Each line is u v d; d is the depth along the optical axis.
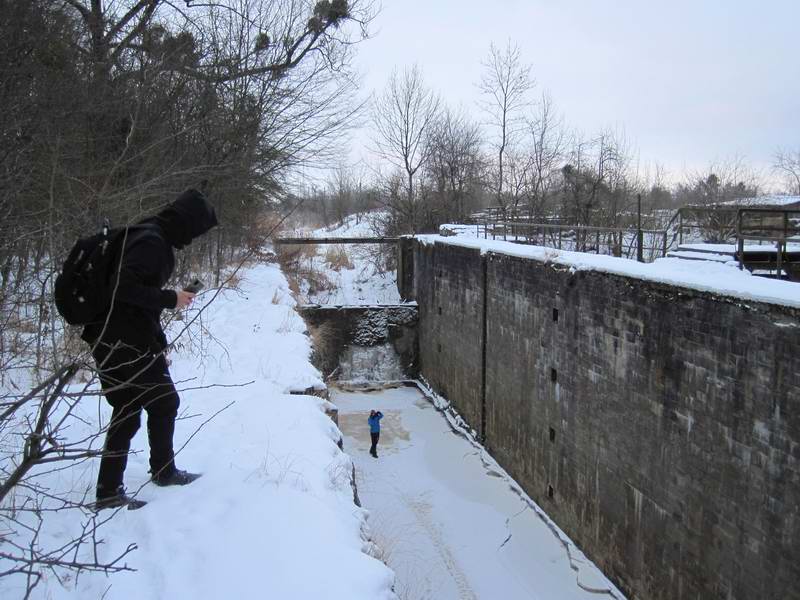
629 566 11.24
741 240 10.30
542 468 14.89
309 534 4.23
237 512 4.38
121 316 4.04
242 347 12.24
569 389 13.38
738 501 8.55
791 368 7.59
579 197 29.00
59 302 3.96
